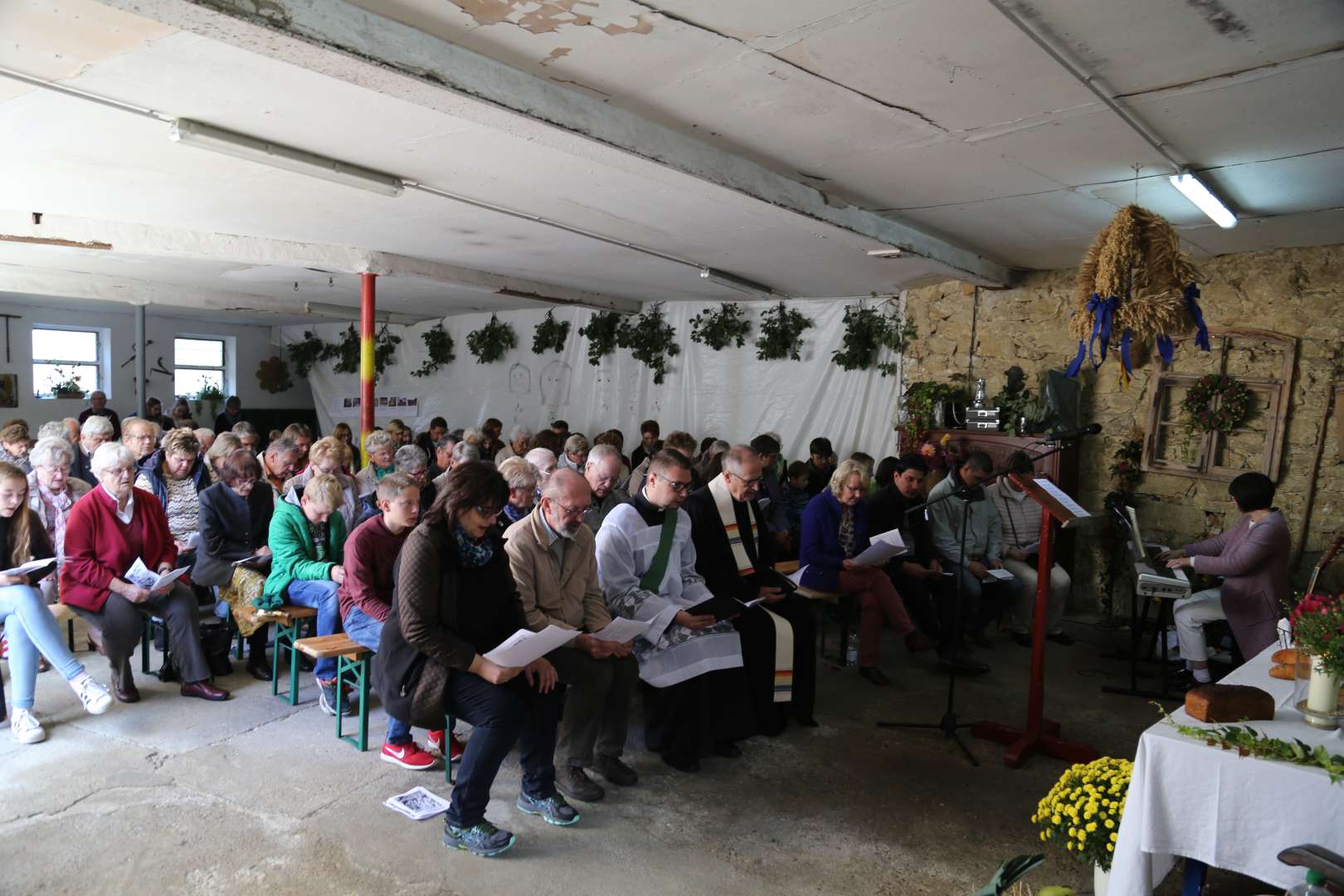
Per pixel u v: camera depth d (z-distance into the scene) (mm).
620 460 4344
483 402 12453
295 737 3939
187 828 3109
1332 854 1970
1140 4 2703
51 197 5758
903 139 4102
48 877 2773
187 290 10820
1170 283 4004
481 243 7234
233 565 4637
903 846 3221
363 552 3828
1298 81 3252
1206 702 2430
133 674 4656
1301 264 6152
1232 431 6477
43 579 4285
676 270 8102
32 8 2852
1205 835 2236
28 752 3691
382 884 2814
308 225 6629
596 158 3930
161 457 5324
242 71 3420
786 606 4449
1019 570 5969
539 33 3021
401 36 2961
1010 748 3998
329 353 14539
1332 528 6070
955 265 6547
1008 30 2902
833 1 2705
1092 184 4762
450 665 2922
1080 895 2902
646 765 3867
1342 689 2451
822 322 9164
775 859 3092
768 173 4652
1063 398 6945
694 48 3117
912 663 5559
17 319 12461
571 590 3516
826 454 7500
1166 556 5262
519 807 3396
